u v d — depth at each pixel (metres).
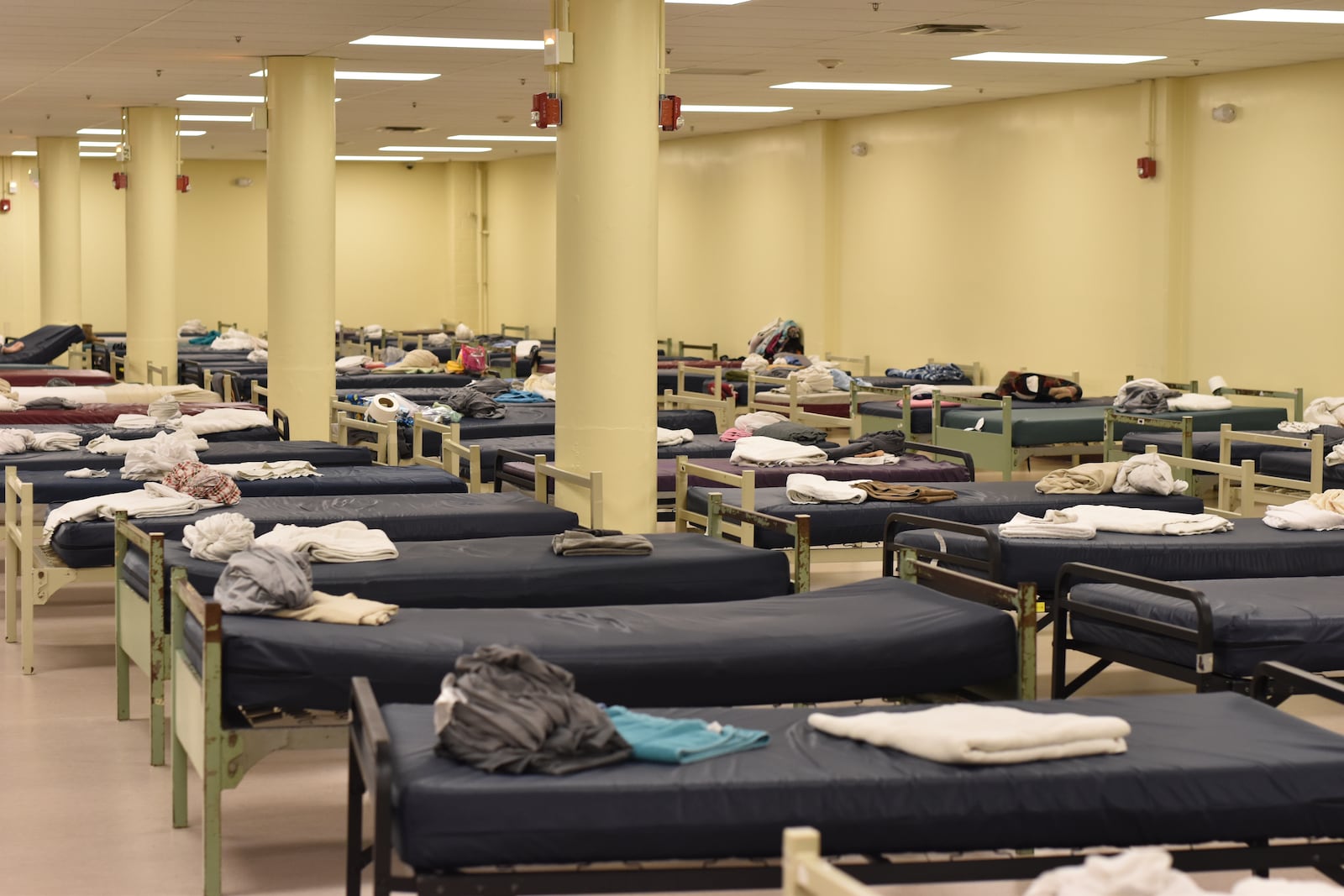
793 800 3.47
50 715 6.15
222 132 19.02
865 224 17.06
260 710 4.43
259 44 11.60
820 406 14.88
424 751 3.64
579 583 5.87
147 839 4.79
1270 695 4.43
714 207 19.41
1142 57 11.95
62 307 20.48
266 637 4.43
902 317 16.61
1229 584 5.79
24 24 10.70
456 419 11.22
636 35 7.74
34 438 9.30
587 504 8.00
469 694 3.59
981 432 12.13
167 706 6.18
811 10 9.80
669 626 4.85
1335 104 11.93
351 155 23.39
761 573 6.11
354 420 11.38
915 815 3.52
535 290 23.70
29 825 4.89
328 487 8.45
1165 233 13.37
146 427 10.57
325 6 9.82
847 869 3.51
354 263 25.23
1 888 4.38
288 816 5.01
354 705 3.88
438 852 3.35
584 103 7.75
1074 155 14.30
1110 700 4.30
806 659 4.68
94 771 5.46
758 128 18.33
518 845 3.38
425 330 25.12
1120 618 5.36
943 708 4.00
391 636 4.62
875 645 4.74
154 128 16.41
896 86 14.04
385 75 13.42
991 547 5.78
